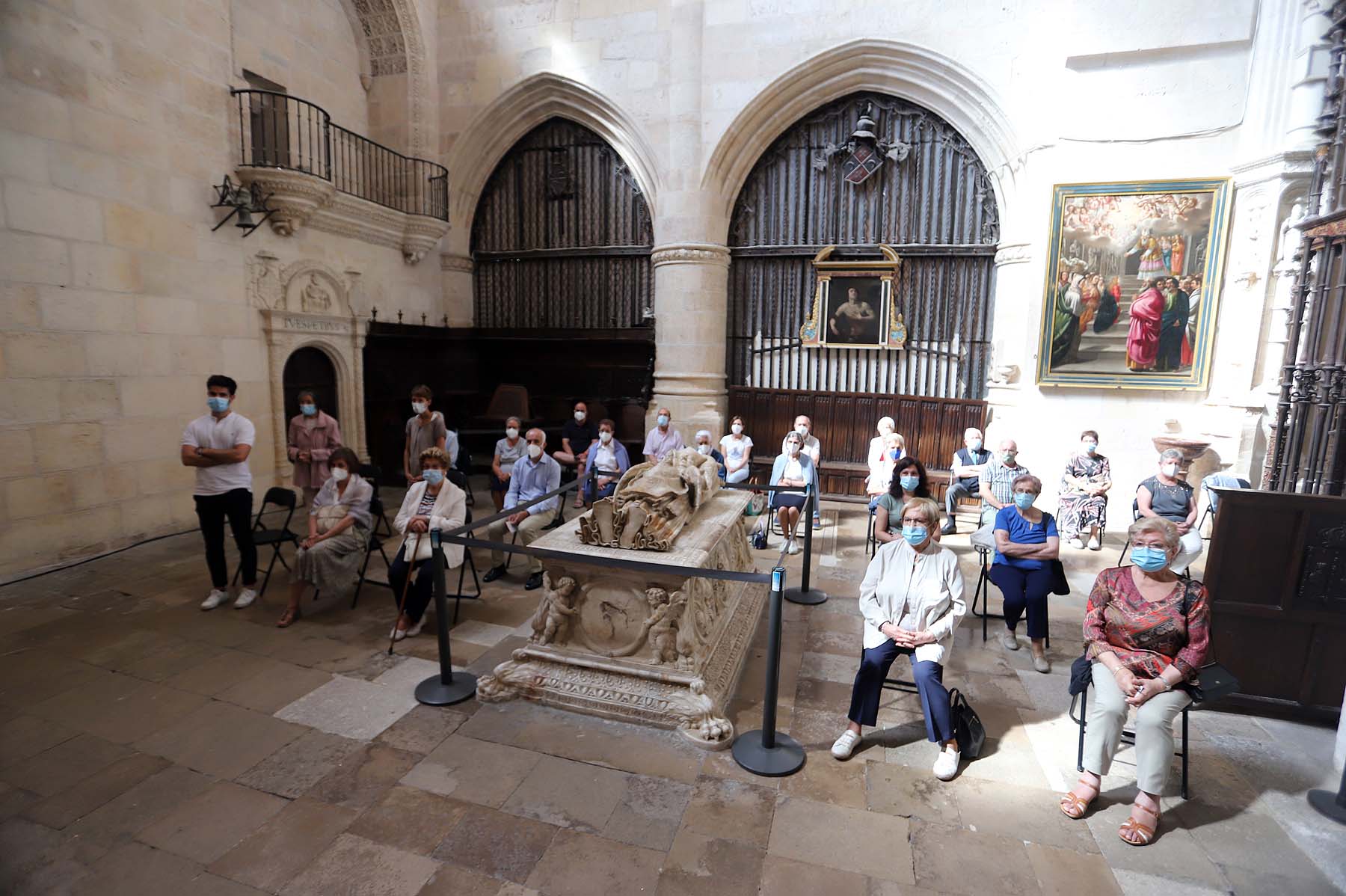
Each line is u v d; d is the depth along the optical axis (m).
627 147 9.15
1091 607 2.92
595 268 9.96
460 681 3.69
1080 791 2.73
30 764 2.95
